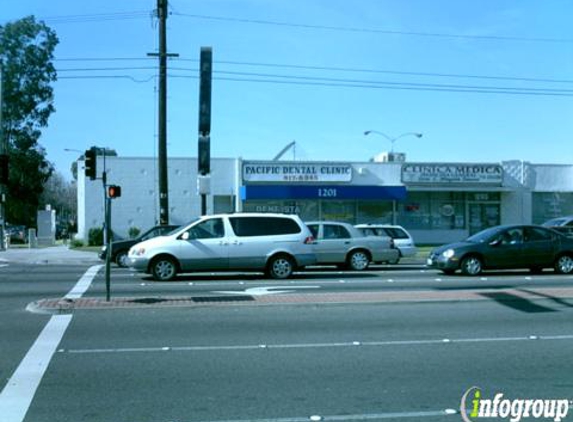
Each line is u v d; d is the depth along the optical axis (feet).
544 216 127.75
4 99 160.66
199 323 33.81
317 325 33.30
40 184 176.45
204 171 94.58
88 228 115.85
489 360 25.81
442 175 120.37
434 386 22.07
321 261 66.95
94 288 50.96
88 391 21.44
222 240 56.65
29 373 23.71
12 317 35.70
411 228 122.72
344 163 117.39
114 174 116.16
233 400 20.44
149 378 23.03
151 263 56.08
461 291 45.37
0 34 162.50
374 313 36.88
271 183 115.24
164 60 88.48
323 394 21.11
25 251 106.73
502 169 123.03
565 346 28.45
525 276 60.13
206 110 94.58
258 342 29.17
